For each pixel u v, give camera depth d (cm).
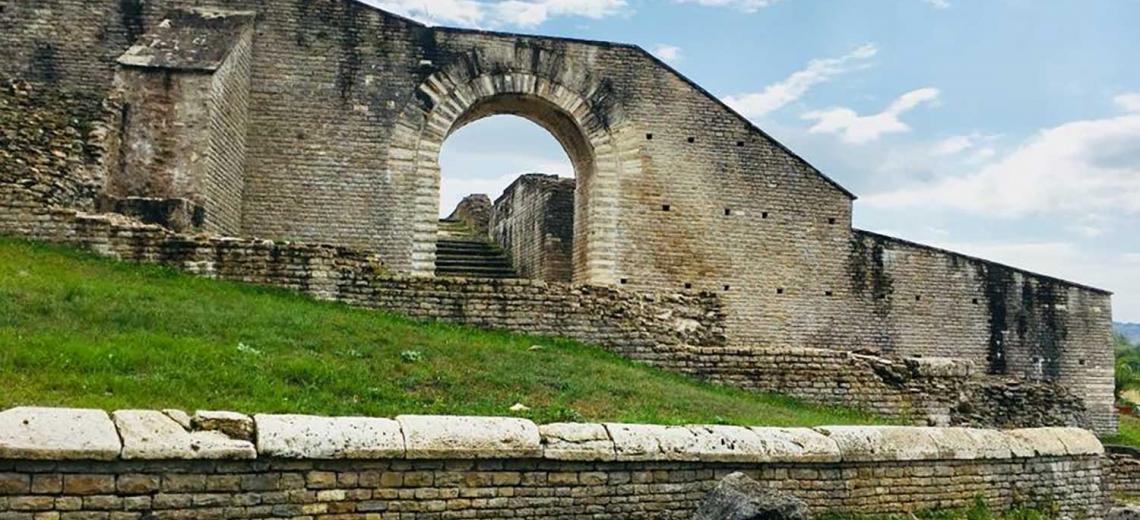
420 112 2355
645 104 2467
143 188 1914
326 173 2297
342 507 825
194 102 1942
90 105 1945
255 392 998
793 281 2505
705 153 2484
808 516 998
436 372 1236
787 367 1670
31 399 841
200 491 776
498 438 887
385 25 2352
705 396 1402
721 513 901
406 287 1659
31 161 1722
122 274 1520
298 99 2295
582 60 2445
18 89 1856
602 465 930
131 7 2275
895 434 1110
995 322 2625
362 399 1061
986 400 1836
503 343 1539
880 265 2564
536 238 2939
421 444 855
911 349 2562
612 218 2422
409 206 2333
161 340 1127
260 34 2288
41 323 1145
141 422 773
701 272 2455
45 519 722
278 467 805
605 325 1686
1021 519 1159
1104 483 1311
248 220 2253
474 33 2398
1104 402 2689
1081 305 2695
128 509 750
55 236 1605
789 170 2528
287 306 1491
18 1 2261
